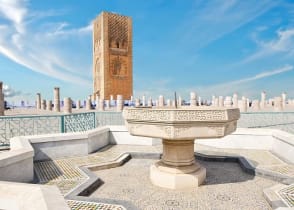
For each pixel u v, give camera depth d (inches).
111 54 1720.0
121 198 133.6
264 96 1029.8
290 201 118.5
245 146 257.6
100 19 1733.5
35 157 203.0
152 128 143.2
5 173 138.9
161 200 130.3
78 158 216.7
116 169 192.9
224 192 141.4
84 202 112.2
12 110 979.3
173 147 155.5
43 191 83.4
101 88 1737.2
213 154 225.6
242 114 380.8
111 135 286.0
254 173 173.8
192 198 132.9
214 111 137.7
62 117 269.6
